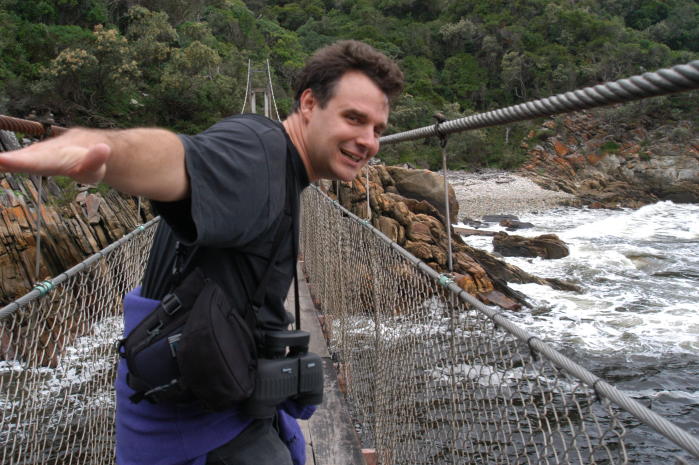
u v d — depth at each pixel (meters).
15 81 30.47
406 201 20.05
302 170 0.98
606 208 41.31
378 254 2.49
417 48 79.94
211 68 42.72
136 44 39.31
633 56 71.44
